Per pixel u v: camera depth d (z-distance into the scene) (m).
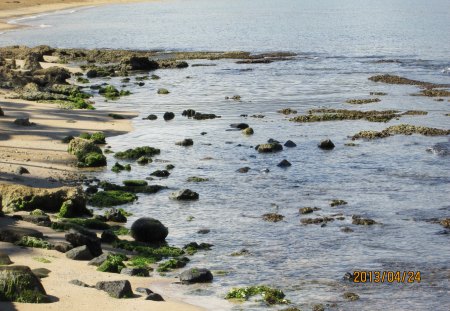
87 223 30.05
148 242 28.72
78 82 73.75
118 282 22.06
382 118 52.59
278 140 46.59
